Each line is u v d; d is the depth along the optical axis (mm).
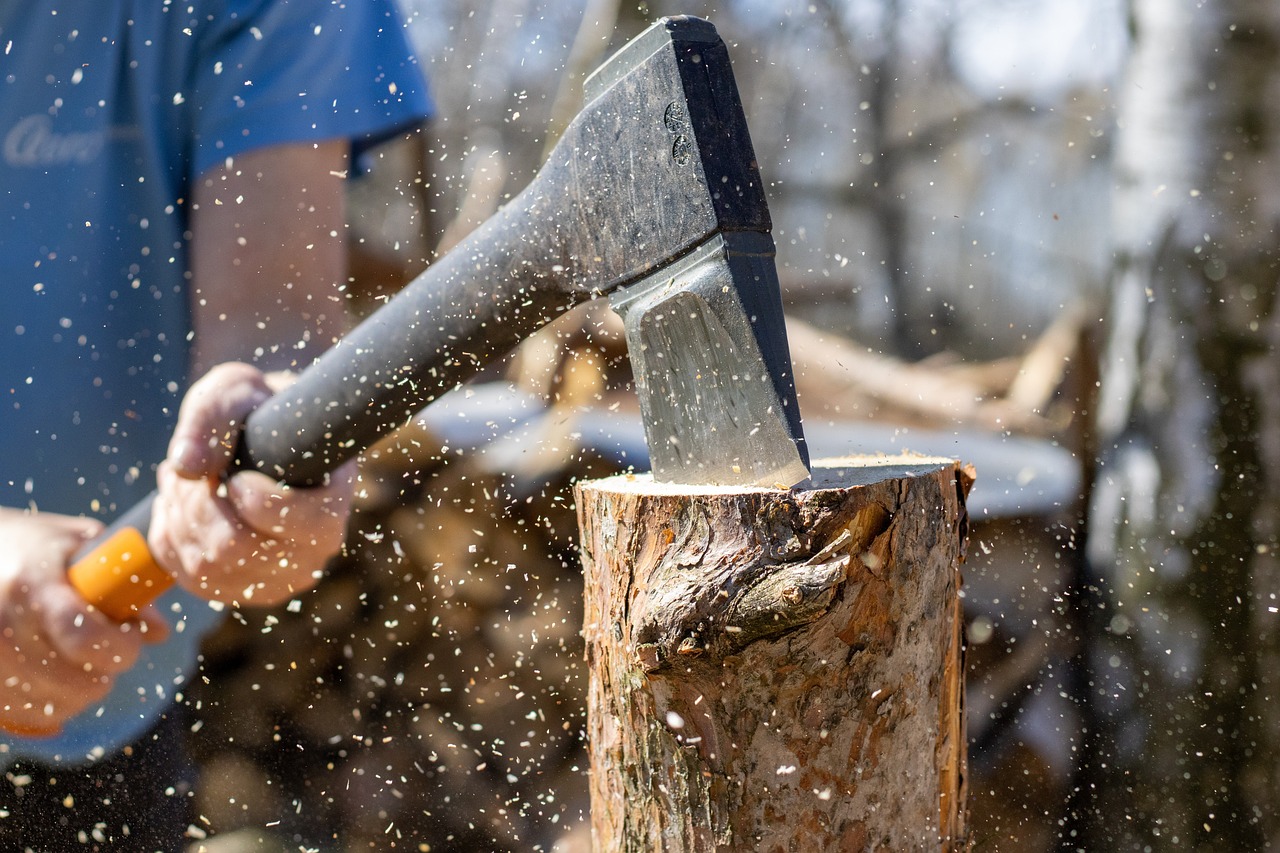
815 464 1061
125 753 1691
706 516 900
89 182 1538
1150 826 2094
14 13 1462
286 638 2645
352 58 1585
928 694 1013
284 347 1557
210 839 2164
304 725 2475
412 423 2676
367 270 3289
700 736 954
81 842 1600
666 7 3559
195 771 1945
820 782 961
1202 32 2111
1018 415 3221
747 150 881
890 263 8367
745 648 889
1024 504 2350
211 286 1556
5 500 1593
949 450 2740
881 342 6969
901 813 1010
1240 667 2035
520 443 2672
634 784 1020
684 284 886
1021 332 7688
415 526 2672
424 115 1701
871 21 9547
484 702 2547
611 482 1031
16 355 1553
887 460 1081
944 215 9312
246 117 1513
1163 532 2113
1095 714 2211
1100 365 2410
